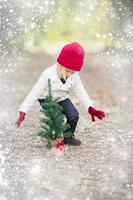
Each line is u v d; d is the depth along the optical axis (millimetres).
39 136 4078
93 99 5965
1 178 3330
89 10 8930
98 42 10719
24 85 6812
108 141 4023
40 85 3773
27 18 7352
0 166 3506
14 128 4332
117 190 3176
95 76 7770
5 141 3977
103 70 8211
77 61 3701
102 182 3277
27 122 4520
